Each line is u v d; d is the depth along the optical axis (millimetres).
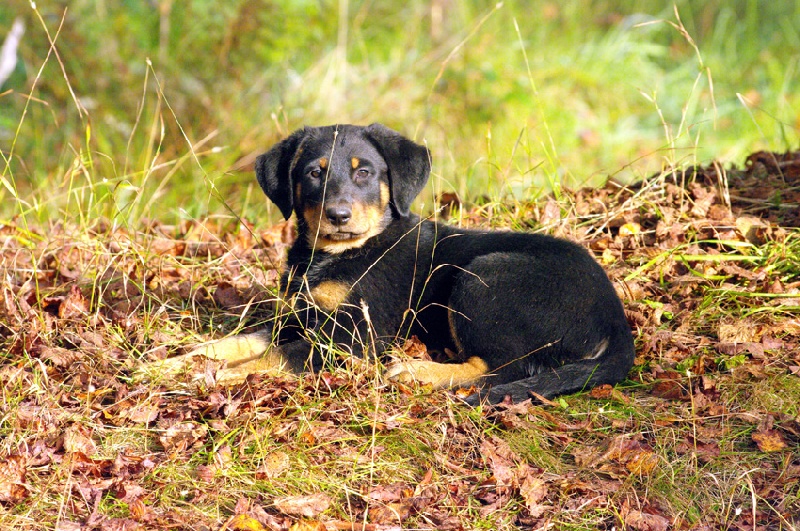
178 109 11258
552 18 14930
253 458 4504
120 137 11086
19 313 5695
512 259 5379
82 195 8039
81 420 4699
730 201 6996
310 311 5664
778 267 6109
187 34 11898
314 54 12438
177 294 6469
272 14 11805
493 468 4395
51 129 11195
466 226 7156
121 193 9312
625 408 4898
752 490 4152
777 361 5223
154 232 7750
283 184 5906
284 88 11766
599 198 7312
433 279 5668
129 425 4746
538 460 4520
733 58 14828
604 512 4207
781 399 4895
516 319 5250
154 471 4355
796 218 6633
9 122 11148
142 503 4102
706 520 4168
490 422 4785
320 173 5680
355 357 5410
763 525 4121
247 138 10828
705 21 15828
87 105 11188
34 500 4180
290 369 5391
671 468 4422
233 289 6527
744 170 7852
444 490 4320
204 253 7402
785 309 5645
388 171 5777
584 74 13594
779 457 4488
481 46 12953
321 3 12836
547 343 5238
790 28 15500
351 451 4566
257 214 8977
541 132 12055
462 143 11531
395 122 11508
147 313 5902
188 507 4188
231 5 12078
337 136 5750
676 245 6449
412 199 5777
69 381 5184
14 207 8969
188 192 9953
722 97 13711
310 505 4188
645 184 7211
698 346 5426
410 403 4922
